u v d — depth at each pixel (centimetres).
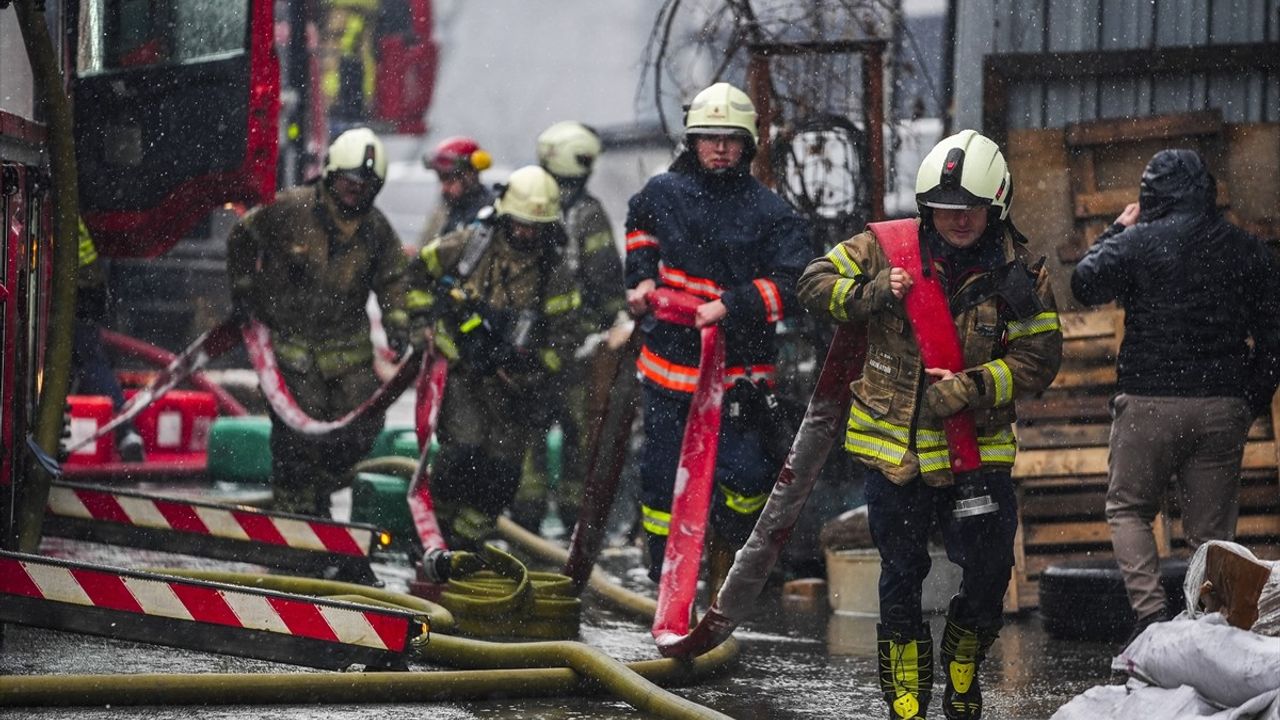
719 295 1509
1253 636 1051
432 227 2933
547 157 2348
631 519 2508
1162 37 2209
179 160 1827
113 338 3388
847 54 2102
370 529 1756
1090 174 2086
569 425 2394
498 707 1261
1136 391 1522
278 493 1978
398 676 1258
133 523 1739
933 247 1166
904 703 1178
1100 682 1426
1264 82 2178
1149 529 1534
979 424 1160
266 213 1941
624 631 1672
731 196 1520
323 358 1955
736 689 1380
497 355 1856
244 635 1255
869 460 1179
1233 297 1502
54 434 1600
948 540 1197
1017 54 2198
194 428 2903
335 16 5797
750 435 1505
